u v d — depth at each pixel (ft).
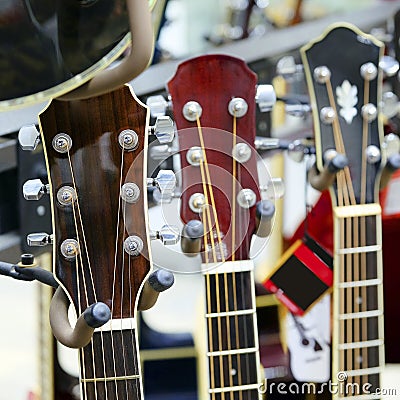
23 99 5.59
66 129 7.00
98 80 5.78
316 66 9.25
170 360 12.17
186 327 17.74
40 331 10.68
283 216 13.17
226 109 8.03
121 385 7.06
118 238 7.04
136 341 7.07
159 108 7.67
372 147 9.20
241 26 13.64
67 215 7.02
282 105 12.16
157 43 11.03
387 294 11.36
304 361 10.16
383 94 9.82
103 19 5.52
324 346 10.07
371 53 9.32
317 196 10.06
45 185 7.07
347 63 9.28
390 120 10.90
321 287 9.19
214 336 8.01
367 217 9.09
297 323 10.12
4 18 5.40
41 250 8.51
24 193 7.00
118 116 7.00
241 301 8.02
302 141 9.51
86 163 7.02
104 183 7.02
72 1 5.42
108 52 5.60
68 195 6.95
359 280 9.09
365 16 13.52
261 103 7.99
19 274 7.22
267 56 11.49
